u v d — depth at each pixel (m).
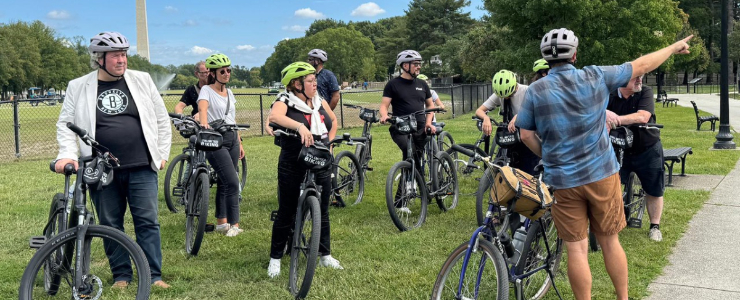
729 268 4.87
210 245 5.72
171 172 7.12
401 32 98.12
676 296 4.31
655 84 69.81
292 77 4.59
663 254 5.20
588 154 3.44
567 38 3.40
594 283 4.50
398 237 5.85
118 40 4.17
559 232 3.61
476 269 3.54
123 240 3.79
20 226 6.53
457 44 71.44
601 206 3.49
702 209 6.85
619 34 26.00
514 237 3.86
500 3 27.41
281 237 4.80
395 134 6.54
